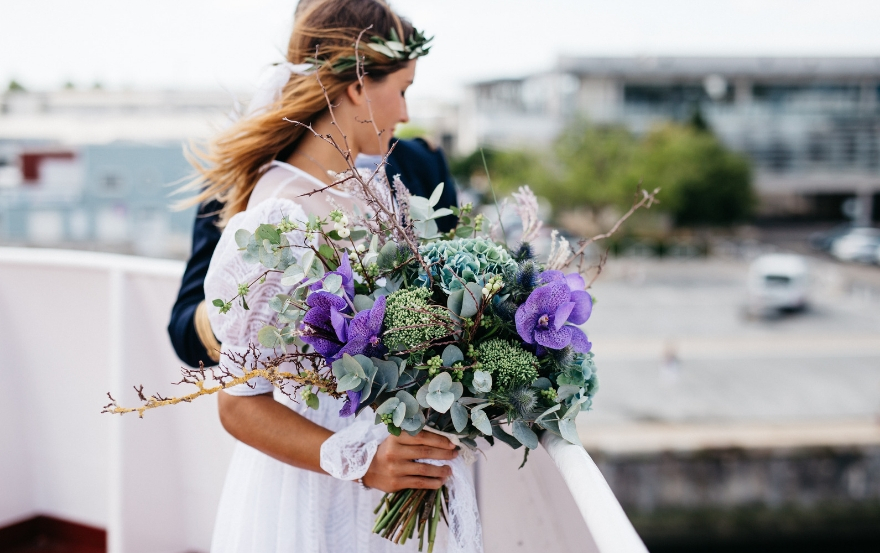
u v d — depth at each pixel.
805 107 39.66
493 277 0.85
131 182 24.08
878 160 39.72
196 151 1.12
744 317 25.05
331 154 1.07
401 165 1.41
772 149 39.97
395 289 0.91
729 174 35.03
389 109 1.08
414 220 0.97
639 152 34.84
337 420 1.04
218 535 1.08
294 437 0.93
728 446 12.81
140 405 1.68
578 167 34.03
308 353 0.93
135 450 1.67
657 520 12.39
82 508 1.87
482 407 0.86
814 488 12.26
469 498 0.98
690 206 34.97
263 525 1.02
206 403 1.69
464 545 0.97
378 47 1.02
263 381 0.95
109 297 1.76
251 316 0.94
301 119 1.04
